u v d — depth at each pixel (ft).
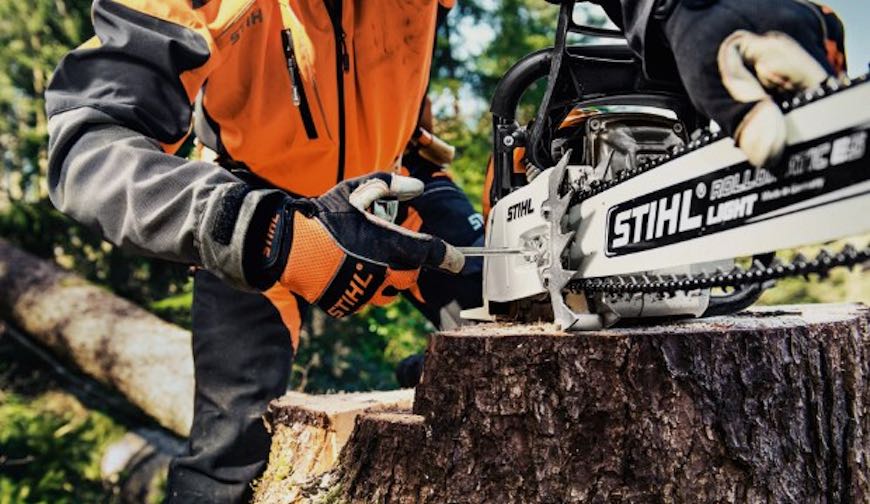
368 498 4.95
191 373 13.75
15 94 22.45
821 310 6.35
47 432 15.60
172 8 5.06
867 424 5.76
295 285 4.38
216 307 6.69
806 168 3.28
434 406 4.79
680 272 4.42
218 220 4.22
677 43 3.59
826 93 3.17
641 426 4.54
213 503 6.55
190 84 5.09
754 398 4.74
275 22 5.81
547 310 5.39
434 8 6.44
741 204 3.60
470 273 7.43
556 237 4.74
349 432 5.57
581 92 5.00
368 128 6.48
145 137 4.75
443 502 4.68
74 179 4.61
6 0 20.44
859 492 5.52
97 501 14.73
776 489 4.74
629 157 4.80
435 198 7.54
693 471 4.56
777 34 3.32
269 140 6.14
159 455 14.93
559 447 4.56
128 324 15.17
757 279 3.71
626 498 4.50
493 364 4.66
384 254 4.44
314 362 16.93
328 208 4.40
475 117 23.06
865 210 3.04
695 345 4.63
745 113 3.36
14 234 19.80
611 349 4.56
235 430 6.59
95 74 4.82
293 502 5.50
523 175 5.77
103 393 17.21
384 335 16.71
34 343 18.47
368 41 6.11
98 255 20.16
